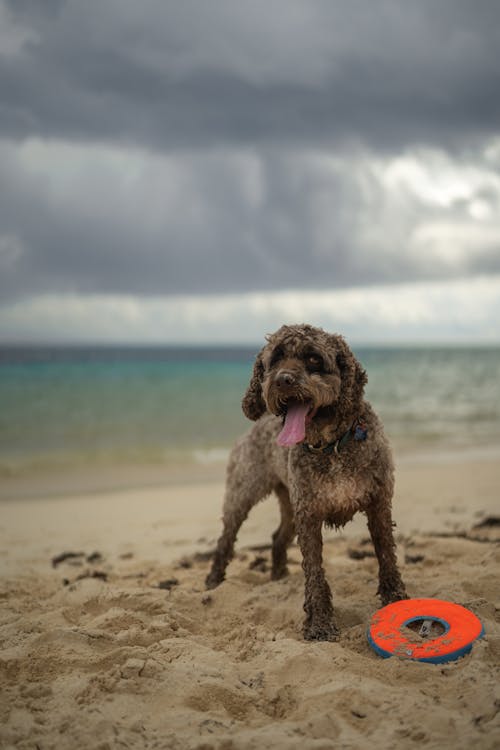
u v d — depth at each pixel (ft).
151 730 10.14
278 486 19.38
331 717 10.29
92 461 49.70
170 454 53.11
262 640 14.10
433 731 9.77
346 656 12.58
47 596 18.70
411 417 76.84
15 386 107.86
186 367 176.86
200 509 33.35
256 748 9.52
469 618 13.57
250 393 17.10
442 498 33.65
